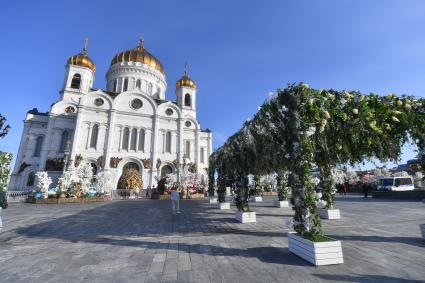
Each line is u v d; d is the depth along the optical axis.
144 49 66.00
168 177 40.91
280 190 21.25
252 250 7.52
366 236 8.92
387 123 8.22
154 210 19.86
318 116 7.33
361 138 8.30
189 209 20.34
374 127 7.88
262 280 5.19
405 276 5.21
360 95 8.27
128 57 60.88
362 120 7.96
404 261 6.15
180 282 5.18
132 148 47.88
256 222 12.88
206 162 56.72
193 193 39.34
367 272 5.49
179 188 36.91
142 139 49.09
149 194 39.38
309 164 7.09
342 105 7.95
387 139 8.56
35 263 6.58
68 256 7.20
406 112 8.23
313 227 6.62
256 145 11.69
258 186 28.45
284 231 10.38
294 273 5.54
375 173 42.91
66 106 47.41
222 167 19.09
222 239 9.12
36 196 27.77
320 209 13.90
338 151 9.11
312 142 7.82
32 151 45.44
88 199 29.14
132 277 5.50
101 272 5.86
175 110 53.25
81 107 45.06
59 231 11.18
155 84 62.44
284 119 7.92
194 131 54.88
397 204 20.02
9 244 8.81
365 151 8.89
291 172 7.47
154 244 8.55
